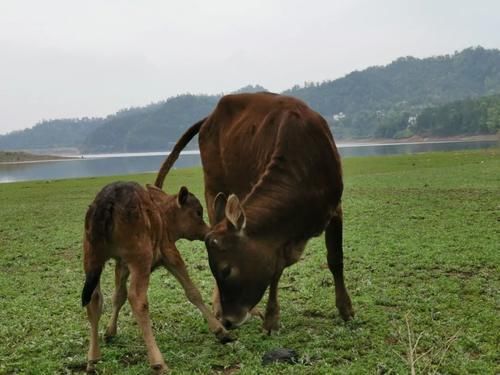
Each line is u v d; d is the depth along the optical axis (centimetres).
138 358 404
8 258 682
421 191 1136
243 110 457
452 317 437
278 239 392
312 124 409
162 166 518
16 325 458
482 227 714
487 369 365
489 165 1684
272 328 409
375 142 10694
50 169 4816
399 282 525
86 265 382
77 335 438
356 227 759
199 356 397
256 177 429
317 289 515
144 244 383
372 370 368
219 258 385
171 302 500
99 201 382
